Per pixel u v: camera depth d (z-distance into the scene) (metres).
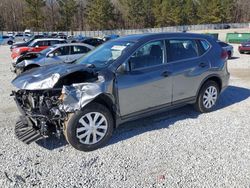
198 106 5.55
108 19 80.12
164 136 4.55
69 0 77.62
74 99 3.81
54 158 3.89
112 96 4.16
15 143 4.35
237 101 6.61
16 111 6.07
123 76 4.26
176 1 86.56
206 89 5.54
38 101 3.99
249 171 3.49
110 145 4.26
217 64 5.61
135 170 3.56
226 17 88.94
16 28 83.62
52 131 4.03
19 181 3.36
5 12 85.00
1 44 41.16
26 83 4.02
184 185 3.23
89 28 82.06
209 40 5.67
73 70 3.99
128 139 4.46
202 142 4.32
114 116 4.32
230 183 3.25
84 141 4.04
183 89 5.11
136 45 4.48
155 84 4.62
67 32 71.38
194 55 5.30
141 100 4.52
